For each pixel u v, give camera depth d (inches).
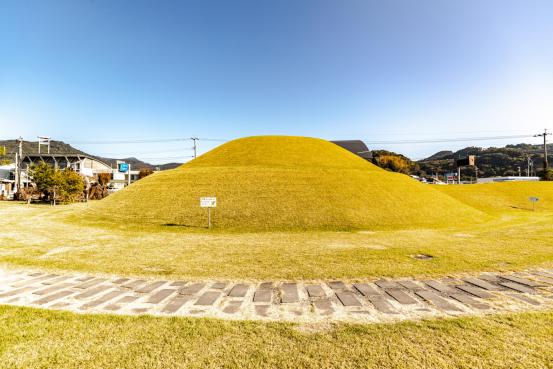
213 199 693.9
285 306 239.8
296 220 719.7
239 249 452.1
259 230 668.1
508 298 257.1
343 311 230.2
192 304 243.1
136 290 275.0
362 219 742.5
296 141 1416.1
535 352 171.3
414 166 5029.5
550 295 264.5
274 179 946.1
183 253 423.2
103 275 318.7
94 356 167.0
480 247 462.9
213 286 286.5
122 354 169.0
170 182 986.7
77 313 220.5
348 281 301.6
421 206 901.8
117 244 490.3
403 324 206.2
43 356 166.6
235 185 909.8
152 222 724.0
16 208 1173.7
